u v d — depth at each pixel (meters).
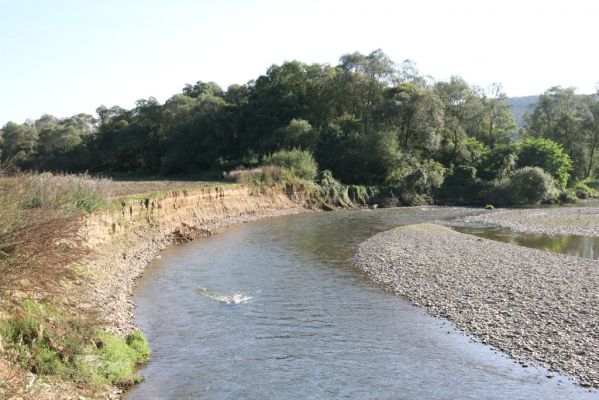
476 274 25.42
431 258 29.66
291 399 13.17
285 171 64.69
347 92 82.56
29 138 110.00
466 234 39.41
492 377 14.32
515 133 105.62
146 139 97.94
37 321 12.48
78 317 13.98
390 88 80.44
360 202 67.75
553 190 72.25
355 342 17.11
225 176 63.16
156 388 13.59
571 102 99.31
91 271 21.05
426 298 21.95
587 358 15.08
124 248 29.16
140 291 22.95
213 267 28.22
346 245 35.84
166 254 32.03
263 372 14.76
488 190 72.44
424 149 80.56
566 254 31.89
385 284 24.58
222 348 16.50
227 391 13.55
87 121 136.00
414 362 15.46
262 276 26.22
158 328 18.27
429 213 59.12
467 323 18.66
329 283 24.83
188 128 88.19
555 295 21.20
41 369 11.61
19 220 12.89
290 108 83.88
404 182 72.19
